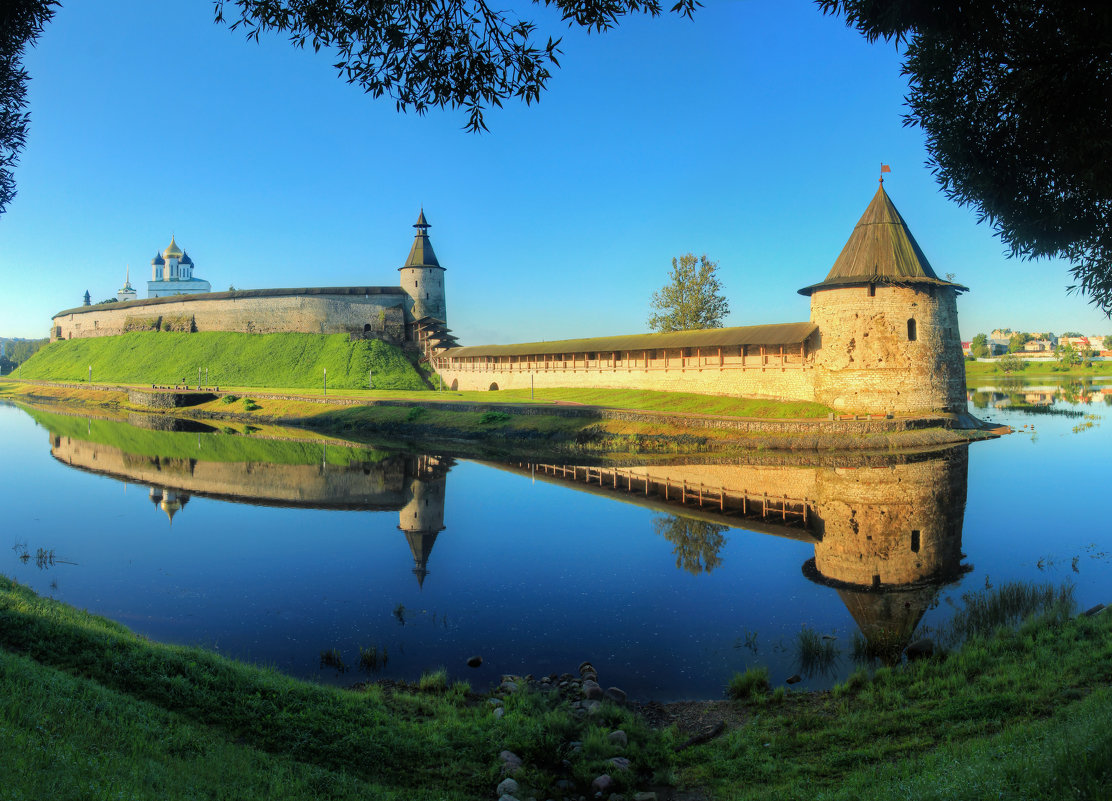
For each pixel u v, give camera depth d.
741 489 28.94
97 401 80.12
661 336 56.38
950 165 10.00
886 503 25.45
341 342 93.12
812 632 13.76
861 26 8.94
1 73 12.31
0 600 12.04
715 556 19.48
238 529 23.53
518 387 71.62
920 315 42.16
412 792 7.97
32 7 11.22
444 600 16.28
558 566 18.88
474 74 9.10
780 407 45.03
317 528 23.62
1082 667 9.87
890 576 17.28
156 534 22.91
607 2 8.82
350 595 16.72
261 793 7.15
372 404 60.91
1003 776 6.14
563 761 8.91
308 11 8.98
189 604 16.14
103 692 9.03
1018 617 13.54
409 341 94.50
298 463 38.69
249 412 66.50
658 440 40.88
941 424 40.59
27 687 8.30
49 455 41.72
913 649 12.32
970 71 9.30
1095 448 36.44
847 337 42.91
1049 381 103.75
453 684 11.75
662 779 8.46
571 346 64.06
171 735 8.24
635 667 12.46
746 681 11.34
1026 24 8.44
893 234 43.06
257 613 15.52
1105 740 6.11
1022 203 9.49
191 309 103.81
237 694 9.91
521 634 14.12
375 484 32.09
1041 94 8.42
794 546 20.36
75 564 19.47
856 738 9.09
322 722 9.44
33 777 5.90
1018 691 9.55
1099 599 14.92
